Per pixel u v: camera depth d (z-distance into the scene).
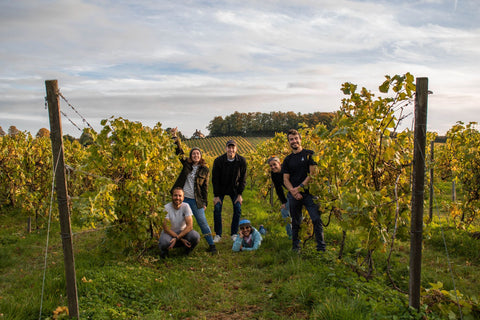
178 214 6.23
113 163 5.84
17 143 9.35
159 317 3.62
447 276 4.89
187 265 5.65
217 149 73.00
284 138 9.77
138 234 5.80
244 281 4.85
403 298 3.75
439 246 6.43
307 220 6.59
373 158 4.46
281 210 7.01
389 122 4.19
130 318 3.62
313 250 5.56
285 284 4.35
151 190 6.13
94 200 4.83
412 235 3.44
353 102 4.65
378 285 4.09
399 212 4.20
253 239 6.61
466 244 6.17
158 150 6.62
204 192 6.78
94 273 4.59
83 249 6.45
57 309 3.56
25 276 4.95
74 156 9.93
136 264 5.38
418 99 3.32
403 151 4.21
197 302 4.14
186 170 6.68
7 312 3.54
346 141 4.81
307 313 3.65
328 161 5.26
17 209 10.13
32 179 8.27
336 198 4.79
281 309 3.85
